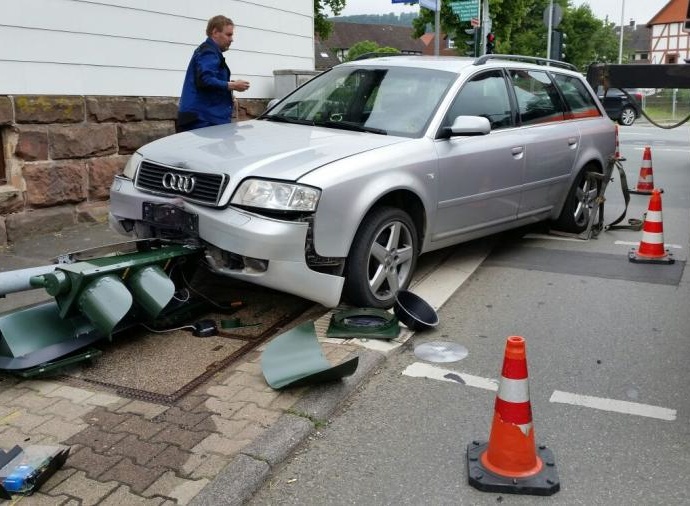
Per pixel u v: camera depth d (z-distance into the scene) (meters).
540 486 3.07
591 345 4.70
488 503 3.03
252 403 3.73
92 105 7.40
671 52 68.75
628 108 25.70
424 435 3.56
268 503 3.03
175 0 8.33
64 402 3.76
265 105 10.23
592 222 7.58
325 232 4.50
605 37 60.53
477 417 3.74
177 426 3.51
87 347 4.32
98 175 7.55
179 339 4.60
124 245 4.55
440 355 4.48
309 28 11.02
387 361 4.39
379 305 5.04
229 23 6.85
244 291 5.54
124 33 7.74
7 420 3.57
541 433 3.58
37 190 6.95
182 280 4.83
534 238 7.62
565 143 7.01
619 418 3.74
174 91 8.46
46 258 6.26
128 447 3.32
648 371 4.31
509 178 6.22
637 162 14.32
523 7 31.92
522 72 6.77
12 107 6.64
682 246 7.35
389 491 3.11
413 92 5.82
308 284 4.51
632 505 3.01
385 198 5.11
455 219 5.72
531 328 4.99
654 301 5.57
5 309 5.00
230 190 4.49
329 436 3.54
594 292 5.79
